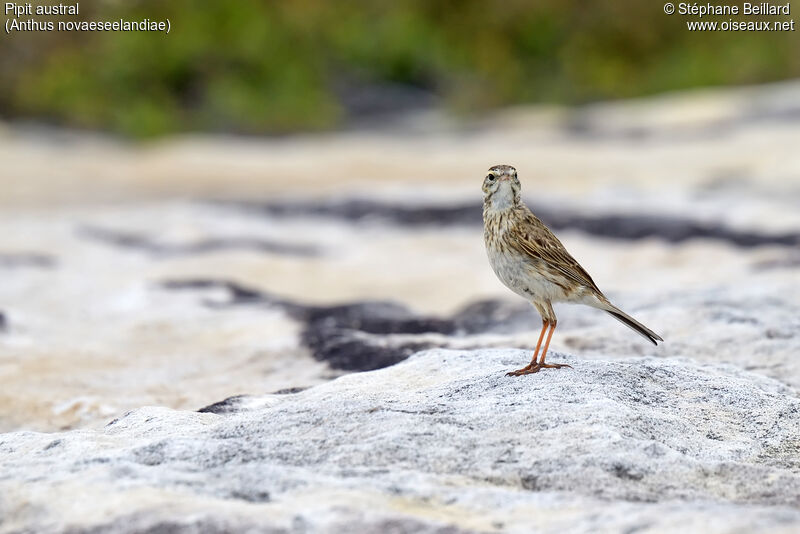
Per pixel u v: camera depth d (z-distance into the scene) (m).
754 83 40.91
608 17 45.16
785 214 16.92
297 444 6.13
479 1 46.41
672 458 5.97
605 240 16.70
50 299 13.70
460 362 8.06
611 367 7.61
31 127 38.47
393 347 10.32
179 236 17.77
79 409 9.20
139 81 39.84
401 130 36.53
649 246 16.12
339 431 6.30
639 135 28.09
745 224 16.50
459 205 19.19
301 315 12.26
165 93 40.09
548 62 45.19
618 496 5.50
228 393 9.32
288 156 29.36
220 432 6.52
